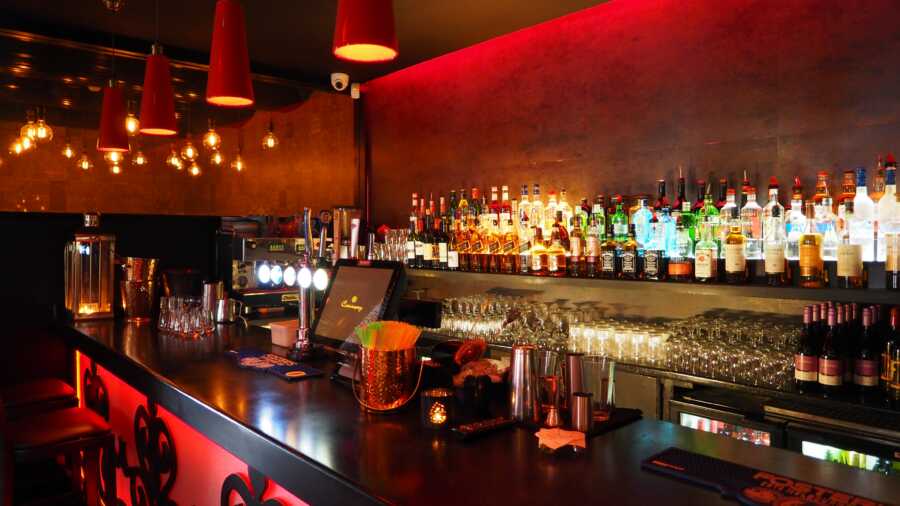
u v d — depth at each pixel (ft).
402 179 17.38
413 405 5.74
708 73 11.05
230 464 6.52
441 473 4.09
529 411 5.14
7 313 12.03
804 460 4.31
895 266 7.38
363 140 18.39
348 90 18.34
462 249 13.75
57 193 17.01
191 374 7.10
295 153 19.11
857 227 8.72
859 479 3.94
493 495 3.73
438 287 15.37
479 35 13.98
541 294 13.28
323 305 7.47
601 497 3.69
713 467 4.07
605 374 5.23
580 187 13.04
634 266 10.18
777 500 3.50
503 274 11.78
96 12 12.41
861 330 8.47
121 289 12.04
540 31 13.78
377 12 5.00
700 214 10.59
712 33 11.01
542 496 3.71
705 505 3.57
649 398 9.48
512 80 14.38
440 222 14.88
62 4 11.98
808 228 9.22
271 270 14.20
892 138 9.04
